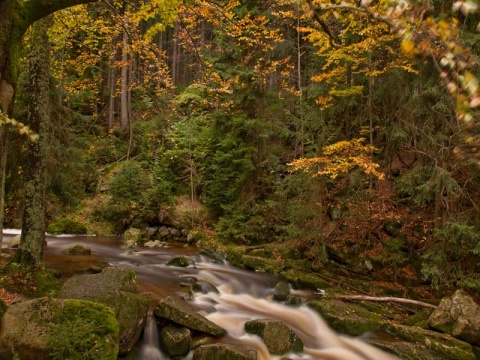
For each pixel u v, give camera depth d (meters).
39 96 7.02
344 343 7.26
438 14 7.39
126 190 16.28
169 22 5.09
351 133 13.09
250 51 12.86
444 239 8.76
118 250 12.88
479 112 3.51
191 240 14.65
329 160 9.69
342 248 11.49
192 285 9.12
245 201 14.11
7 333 4.47
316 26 10.13
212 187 15.44
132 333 5.79
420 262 10.41
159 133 18.80
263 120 13.28
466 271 9.02
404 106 10.57
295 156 13.16
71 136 10.90
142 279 9.34
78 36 13.76
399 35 1.84
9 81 3.65
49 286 7.00
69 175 11.28
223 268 11.51
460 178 9.68
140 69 10.88
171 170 17.25
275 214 13.36
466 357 6.45
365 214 11.41
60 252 11.75
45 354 4.36
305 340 7.27
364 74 11.59
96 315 4.91
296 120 12.40
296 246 11.99
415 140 10.68
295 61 15.93
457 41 1.81
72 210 16.17
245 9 12.21
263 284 10.17
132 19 5.04
